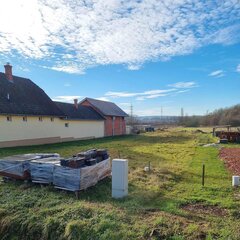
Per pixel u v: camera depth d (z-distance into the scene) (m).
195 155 17.44
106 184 9.59
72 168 8.40
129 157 16.30
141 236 5.63
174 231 5.75
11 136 21.06
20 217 6.85
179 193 8.62
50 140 25.73
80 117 31.19
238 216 6.66
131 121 65.94
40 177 9.21
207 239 5.37
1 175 9.96
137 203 7.53
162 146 23.53
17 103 22.34
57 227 6.33
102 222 6.14
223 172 11.75
